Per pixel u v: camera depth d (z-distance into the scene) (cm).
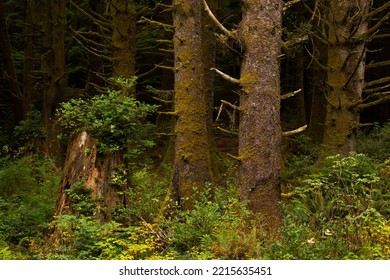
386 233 789
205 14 1480
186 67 1147
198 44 1164
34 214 1104
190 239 865
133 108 1056
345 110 1234
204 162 1127
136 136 1065
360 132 1744
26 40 2253
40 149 1864
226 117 2580
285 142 1759
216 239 838
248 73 962
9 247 969
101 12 2266
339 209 914
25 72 2239
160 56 2872
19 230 1073
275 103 961
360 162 1074
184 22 1162
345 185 956
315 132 1998
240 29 971
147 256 843
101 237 896
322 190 998
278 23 970
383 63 1259
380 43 2675
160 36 2559
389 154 1441
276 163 955
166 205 1100
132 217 1029
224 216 888
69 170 1039
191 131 1127
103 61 2262
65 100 2012
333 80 1245
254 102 955
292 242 778
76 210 1002
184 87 1141
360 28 1265
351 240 807
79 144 1038
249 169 951
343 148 1228
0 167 1612
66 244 919
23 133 1900
